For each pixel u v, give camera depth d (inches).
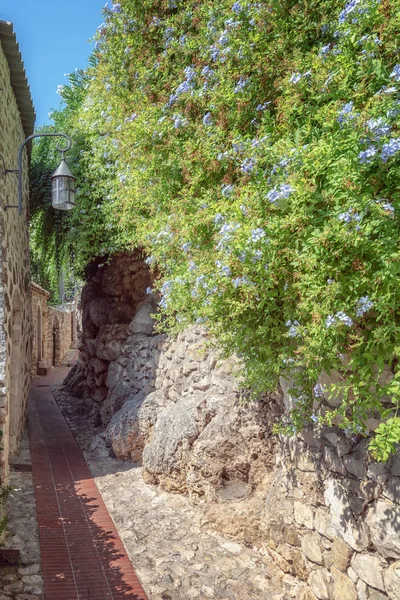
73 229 398.3
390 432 104.4
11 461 315.9
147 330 395.9
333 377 138.3
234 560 195.6
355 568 140.6
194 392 283.1
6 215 286.0
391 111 99.4
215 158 156.1
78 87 437.1
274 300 129.0
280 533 183.8
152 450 278.2
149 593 175.2
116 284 464.8
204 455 232.7
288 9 149.9
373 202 101.7
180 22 205.0
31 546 210.8
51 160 465.7
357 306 107.1
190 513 237.3
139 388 374.9
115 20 233.6
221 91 157.9
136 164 209.2
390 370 116.6
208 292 134.2
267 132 143.6
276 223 119.2
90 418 450.3
